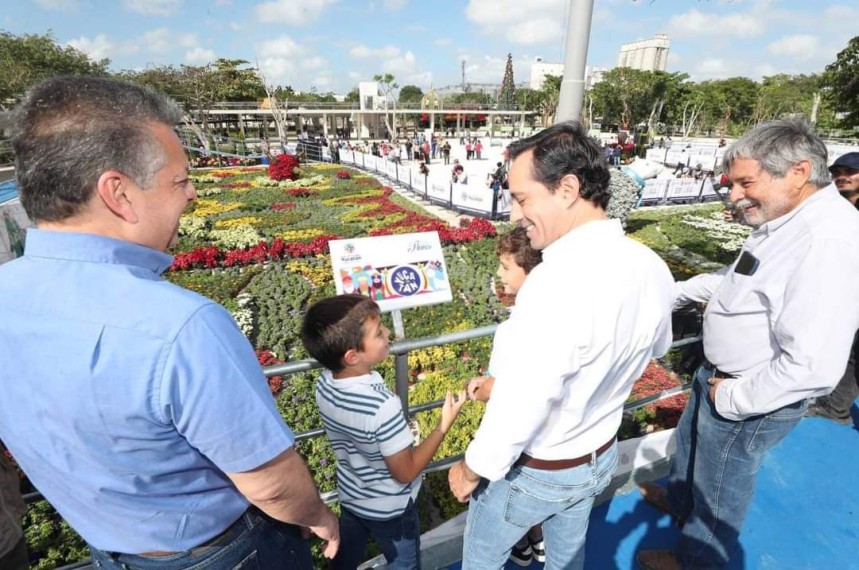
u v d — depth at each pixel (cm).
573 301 112
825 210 150
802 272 144
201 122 3909
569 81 362
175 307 89
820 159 152
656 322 132
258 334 649
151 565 111
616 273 117
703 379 201
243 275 869
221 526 115
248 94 4572
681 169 2308
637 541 224
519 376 113
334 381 166
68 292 88
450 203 1525
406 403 206
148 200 97
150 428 90
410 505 181
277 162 1994
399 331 366
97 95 90
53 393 88
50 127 86
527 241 210
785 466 264
